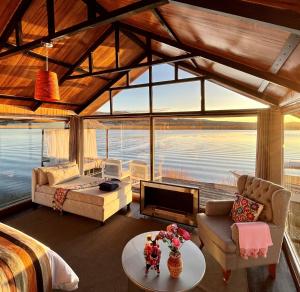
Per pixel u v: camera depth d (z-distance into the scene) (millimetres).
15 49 2740
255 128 3938
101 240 3203
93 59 4043
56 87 2264
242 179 3109
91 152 6211
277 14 1292
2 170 5051
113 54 4152
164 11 2346
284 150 3383
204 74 4031
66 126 5656
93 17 2191
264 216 2564
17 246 1785
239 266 2338
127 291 2203
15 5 2668
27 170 5316
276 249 2395
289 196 2406
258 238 2312
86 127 5938
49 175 4258
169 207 3680
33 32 3012
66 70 4020
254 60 2355
